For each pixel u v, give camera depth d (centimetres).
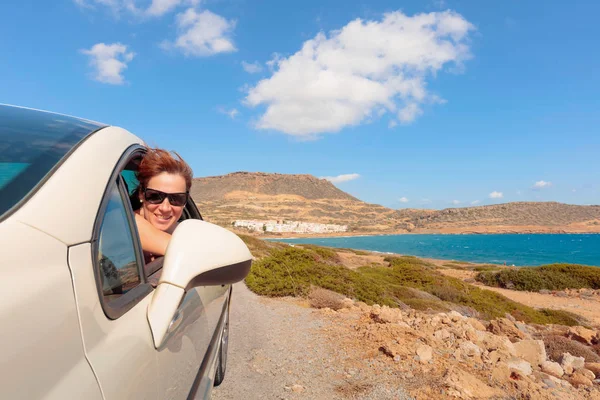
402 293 1563
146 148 227
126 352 119
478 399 407
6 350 80
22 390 80
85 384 97
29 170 122
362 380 455
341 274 1263
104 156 152
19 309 87
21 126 149
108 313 120
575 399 430
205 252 144
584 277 2770
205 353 232
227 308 369
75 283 107
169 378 155
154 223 228
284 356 533
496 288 2912
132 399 117
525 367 508
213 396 407
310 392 424
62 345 95
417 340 572
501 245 14012
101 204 135
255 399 404
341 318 748
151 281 178
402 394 419
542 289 2689
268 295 995
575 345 718
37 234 106
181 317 171
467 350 536
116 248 146
